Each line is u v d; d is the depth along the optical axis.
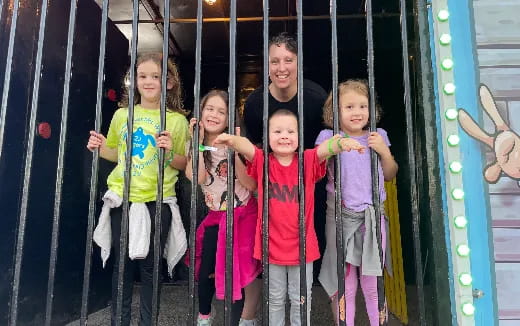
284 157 2.24
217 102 2.51
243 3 4.58
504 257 1.93
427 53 2.12
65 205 3.32
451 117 2.03
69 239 3.35
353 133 2.42
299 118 1.91
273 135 2.21
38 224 2.97
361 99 2.37
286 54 2.52
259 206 2.16
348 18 4.37
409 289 3.04
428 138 2.06
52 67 3.18
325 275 2.34
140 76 2.64
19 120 2.81
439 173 2.02
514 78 2.07
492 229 1.96
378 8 4.00
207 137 2.54
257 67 6.12
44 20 2.16
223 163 2.51
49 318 1.92
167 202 2.52
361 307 3.51
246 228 2.41
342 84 2.48
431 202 2.00
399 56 3.58
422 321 1.77
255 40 5.56
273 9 4.67
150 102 2.69
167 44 2.05
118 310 1.94
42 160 3.03
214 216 2.49
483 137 2.01
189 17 4.93
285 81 2.55
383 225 2.29
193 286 1.89
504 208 1.96
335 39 1.96
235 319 2.42
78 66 3.54
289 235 2.15
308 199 2.15
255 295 2.58
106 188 3.91
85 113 3.63
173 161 2.59
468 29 2.12
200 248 2.58
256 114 2.77
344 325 1.82
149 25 5.11
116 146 2.72
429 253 2.03
